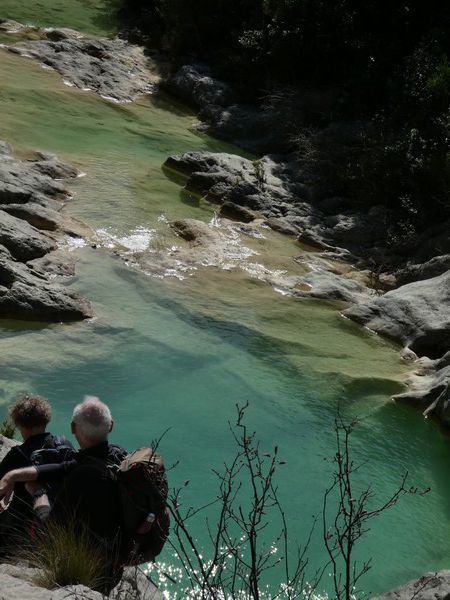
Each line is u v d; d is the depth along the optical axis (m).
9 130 16.27
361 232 15.02
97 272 12.09
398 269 13.98
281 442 9.02
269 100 19.92
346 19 20.53
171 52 22.59
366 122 18.50
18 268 11.31
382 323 12.00
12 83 18.69
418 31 20.69
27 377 9.45
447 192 14.89
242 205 15.70
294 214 15.66
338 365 10.85
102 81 20.36
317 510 7.87
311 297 12.66
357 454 9.05
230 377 10.17
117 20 25.02
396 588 6.18
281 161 18.05
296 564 6.99
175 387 9.78
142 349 10.44
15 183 13.68
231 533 7.22
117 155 16.75
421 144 16.34
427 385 10.52
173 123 19.62
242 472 8.30
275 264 13.60
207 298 12.06
